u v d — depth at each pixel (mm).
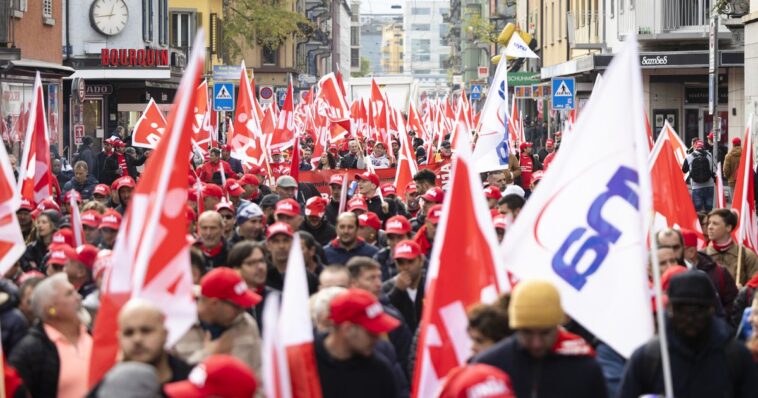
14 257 20266
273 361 10352
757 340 15562
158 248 14086
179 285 14219
